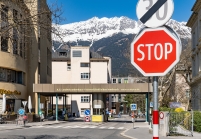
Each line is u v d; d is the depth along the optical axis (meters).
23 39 9.45
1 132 24.41
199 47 47.28
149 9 3.81
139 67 3.83
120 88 45.78
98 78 80.31
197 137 19.05
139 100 84.75
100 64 80.56
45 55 54.97
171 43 3.70
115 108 134.38
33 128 29.95
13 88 43.06
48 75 60.72
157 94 3.75
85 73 80.31
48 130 26.89
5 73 41.97
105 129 29.19
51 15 8.77
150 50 3.79
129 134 22.16
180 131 20.12
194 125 22.41
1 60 40.12
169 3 3.72
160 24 3.76
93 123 42.78
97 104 48.59
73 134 22.55
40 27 8.89
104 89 46.19
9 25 8.54
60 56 83.56
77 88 46.53
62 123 42.09
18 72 45.97
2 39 9.67
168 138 18.44
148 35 3.81
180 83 62.25
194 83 52.50
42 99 57.31
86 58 80.50
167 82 43.81
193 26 53.38
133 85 45.41
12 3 8.91
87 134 22.73
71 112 77.50
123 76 143.12
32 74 49.22
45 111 60.94
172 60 3.69
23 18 8.50
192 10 49.97
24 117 33.22
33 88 46.44
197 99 49.78
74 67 80.44
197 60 51.06
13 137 19.83
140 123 44.88
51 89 46.53
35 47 48.31
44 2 9.06
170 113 20.20
